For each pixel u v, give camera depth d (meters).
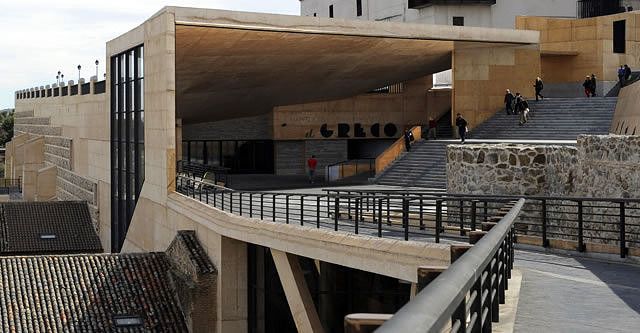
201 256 25.94
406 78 47.03
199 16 30.83
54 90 60.25
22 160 70.12
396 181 38.56
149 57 32.78
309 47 36.19
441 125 49.41
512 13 52.81
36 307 26.70
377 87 48.22
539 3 53.31
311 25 33.75
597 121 38.00
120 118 38.44
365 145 53.75
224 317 24.50
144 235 34.06
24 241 43.50
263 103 48.06
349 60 39.56
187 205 27.47
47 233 44.31
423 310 3.24
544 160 21.34
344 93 48.59
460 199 16.59
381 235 17.55
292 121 51.19
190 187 32.84
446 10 52.06
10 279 28.08
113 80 39.94
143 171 34.19
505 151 21.77
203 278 24.88
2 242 43.28
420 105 52.75
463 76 42.12
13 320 25.95
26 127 75.00
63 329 25.77
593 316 9.23
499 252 8.77
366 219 23.11
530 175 21.42
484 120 42.56
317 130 51.59
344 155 52.75
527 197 16.62
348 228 20.66
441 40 38.81
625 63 47.97
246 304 24.72
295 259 21.09
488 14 52.56
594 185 18.55
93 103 44.78
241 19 31.88
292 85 43.44
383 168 40.66
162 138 30.91
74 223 45.31
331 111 51.69
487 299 7.04
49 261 29.25
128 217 37.00
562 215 19.77
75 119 50.62
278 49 35.75
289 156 52.06
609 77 47.53
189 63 35.88
